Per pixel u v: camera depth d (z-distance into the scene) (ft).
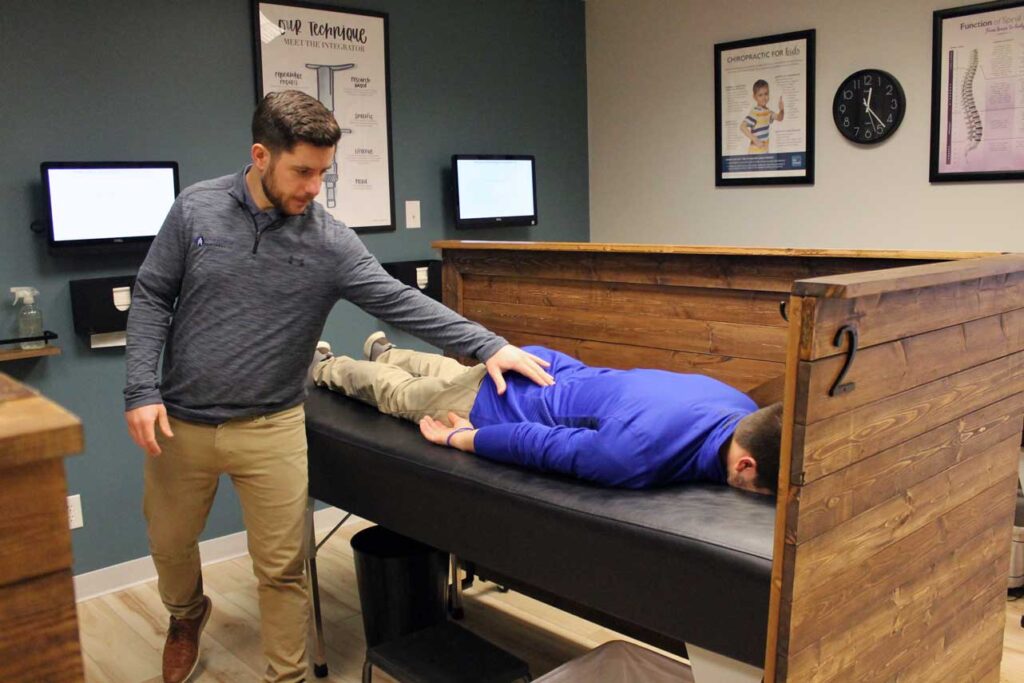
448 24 12.56
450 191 12.87
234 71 10.57
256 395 6.72
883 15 11.16
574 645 8.78
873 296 4.37
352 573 10.51
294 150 6.00
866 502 4.64
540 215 14.11
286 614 7.29
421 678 6.97
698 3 12.96
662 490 5.56
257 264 6.49
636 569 5.07
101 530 9.99
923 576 5.28
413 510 6.60
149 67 9.89
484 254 9.61
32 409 1.77
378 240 12.16
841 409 4.32
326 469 7.47
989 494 5.84
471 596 9.95
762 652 4.55
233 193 6.47
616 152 14.38
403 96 12.17
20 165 9.11
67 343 9.56
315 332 6.94
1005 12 10.18
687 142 13.42
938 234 11.09
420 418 7.39
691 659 4.91
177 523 7.22
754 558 4.53
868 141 11.45
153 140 10.00
